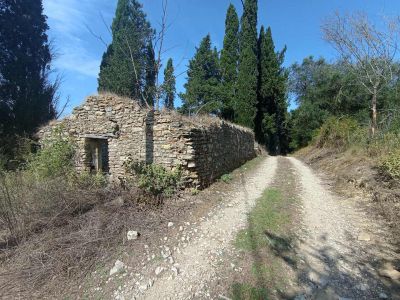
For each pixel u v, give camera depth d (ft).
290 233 18.95
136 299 13.69
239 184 33.22
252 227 19.43
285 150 124.16
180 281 14.47
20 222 20.62
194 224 20.38
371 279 14.17
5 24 62.80
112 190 24.81
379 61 48.47
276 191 29.25
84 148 33.65
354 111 78.23
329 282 14.10
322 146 66.39
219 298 13.23
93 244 18.10
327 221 21.12
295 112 112.78
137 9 72.74
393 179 25.43
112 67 72.59
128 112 31.42
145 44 58.39
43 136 36.76
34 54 69.21
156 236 18.80
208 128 32.30
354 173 32.40
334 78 82.43
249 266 15.21
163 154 28.89
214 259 15.98
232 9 89.30
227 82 89.97
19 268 17.12
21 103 64.08
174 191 25.39
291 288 13.74
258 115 93.40
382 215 21.43
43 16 71.10
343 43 51.42
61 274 16.11
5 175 23.97
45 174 28.40
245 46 85.81
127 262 16.39
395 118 44.75
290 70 118.01
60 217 21.36
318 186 32.89
